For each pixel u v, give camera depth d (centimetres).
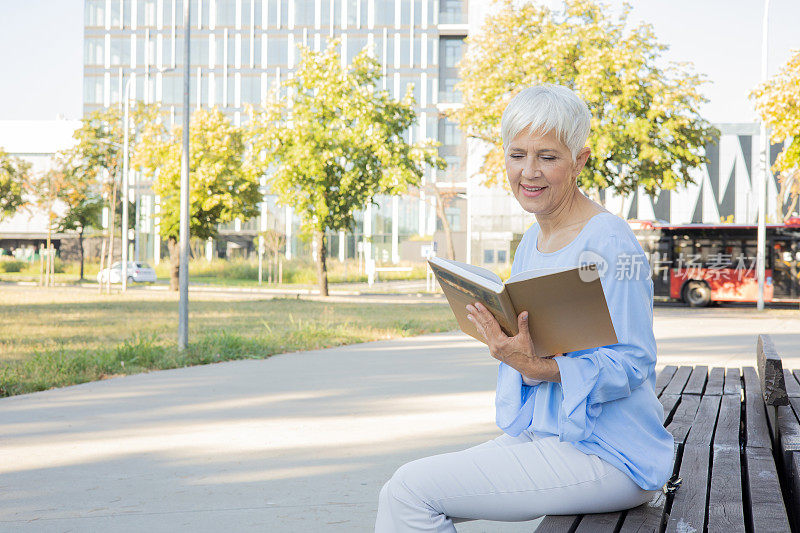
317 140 2864
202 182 3309
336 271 5322
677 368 616
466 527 411
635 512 221
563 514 215
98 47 6394
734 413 406
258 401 767
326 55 2917
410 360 1109
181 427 641
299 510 420
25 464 520
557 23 2758
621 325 207
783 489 324
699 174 5159
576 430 204
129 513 415
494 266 4628
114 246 6128
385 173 2881
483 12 4909
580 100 222
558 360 205
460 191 5609
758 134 5100
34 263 5797
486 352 1216
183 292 1144
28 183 4584
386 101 2958
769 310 2612
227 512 416
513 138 225
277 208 6203
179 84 6353
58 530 388
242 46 6394
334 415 693
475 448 234
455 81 6312
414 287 4406
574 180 229
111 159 4056
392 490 209
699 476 270
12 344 1231
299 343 1297
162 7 6375
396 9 6275
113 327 1582
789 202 4862
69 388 854
